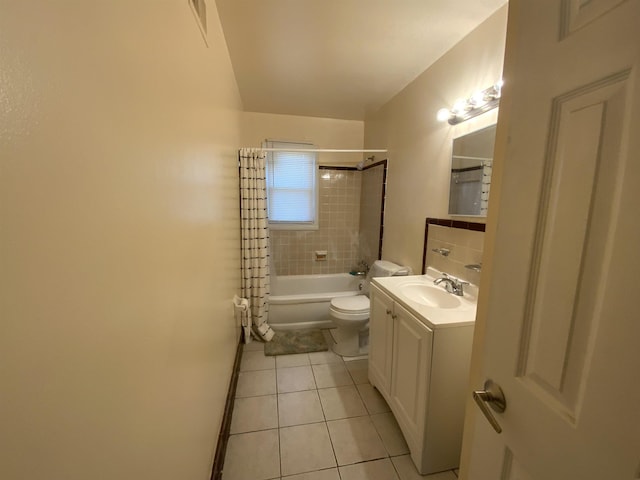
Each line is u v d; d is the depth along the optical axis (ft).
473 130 5.22
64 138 1.24
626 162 1.24
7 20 0.96
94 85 1.45
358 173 11.44
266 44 5.91
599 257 1.36
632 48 1.21
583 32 1.43
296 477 4.40
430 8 4.73
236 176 7.55
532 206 1.75
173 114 2.66
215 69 4.73
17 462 1.01
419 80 7.07
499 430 1.95
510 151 1.94
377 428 5.35
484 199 4.95
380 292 5.92
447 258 5.96
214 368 4.57
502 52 4.63
